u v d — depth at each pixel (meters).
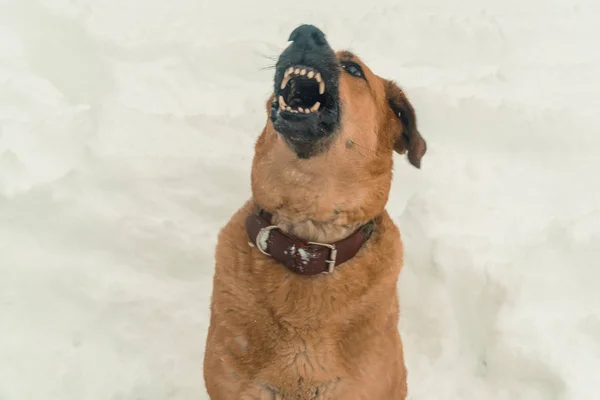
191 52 3.10
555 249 1.98
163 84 2.84
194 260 2.06
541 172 2.40
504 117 2.61
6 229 2.00
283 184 1.55
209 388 1.62
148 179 2.18
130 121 2.41
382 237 1.61
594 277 1.92
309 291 1.55
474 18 3.60
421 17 3.57
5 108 2.37
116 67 2.88
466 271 2.00
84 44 3.02
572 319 1.87
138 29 3.30
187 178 2.22
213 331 1.60
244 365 1.57
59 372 1.80
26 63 2.73
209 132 2.46
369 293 1.57
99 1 3.63
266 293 1.55
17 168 2.09
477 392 1.85
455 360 1.92
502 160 2.47
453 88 2.82
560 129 2.54
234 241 1.60
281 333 1.55
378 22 3.53
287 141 1.52
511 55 3.28
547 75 2.98
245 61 3.09
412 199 2.20
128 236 2.05
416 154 1.71
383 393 1.60
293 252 1.54
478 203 2.20
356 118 1.56
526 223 2.14
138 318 1.93
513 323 1.87
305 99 1.60
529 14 3.75
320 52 1.53
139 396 1.79
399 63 3.22
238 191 2.23
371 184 1.58
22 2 3.12
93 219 2.05
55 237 2.02
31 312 1.89
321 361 1.56
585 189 2.30
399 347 1.66
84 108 2.48
